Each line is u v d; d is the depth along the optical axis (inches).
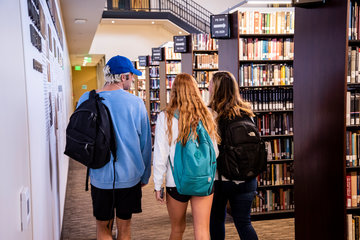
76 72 913.5
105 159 87.1
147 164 97.6
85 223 162.7
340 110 93.0
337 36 93.3
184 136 86.3
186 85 91.4
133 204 93.7
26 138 54.9
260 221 163.9
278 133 165.9
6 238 38.6
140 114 93.4
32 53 65.3
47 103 93.2
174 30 610.2
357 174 109.1
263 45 166.6
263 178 165.2
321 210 102.9
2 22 40.8
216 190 102.3
